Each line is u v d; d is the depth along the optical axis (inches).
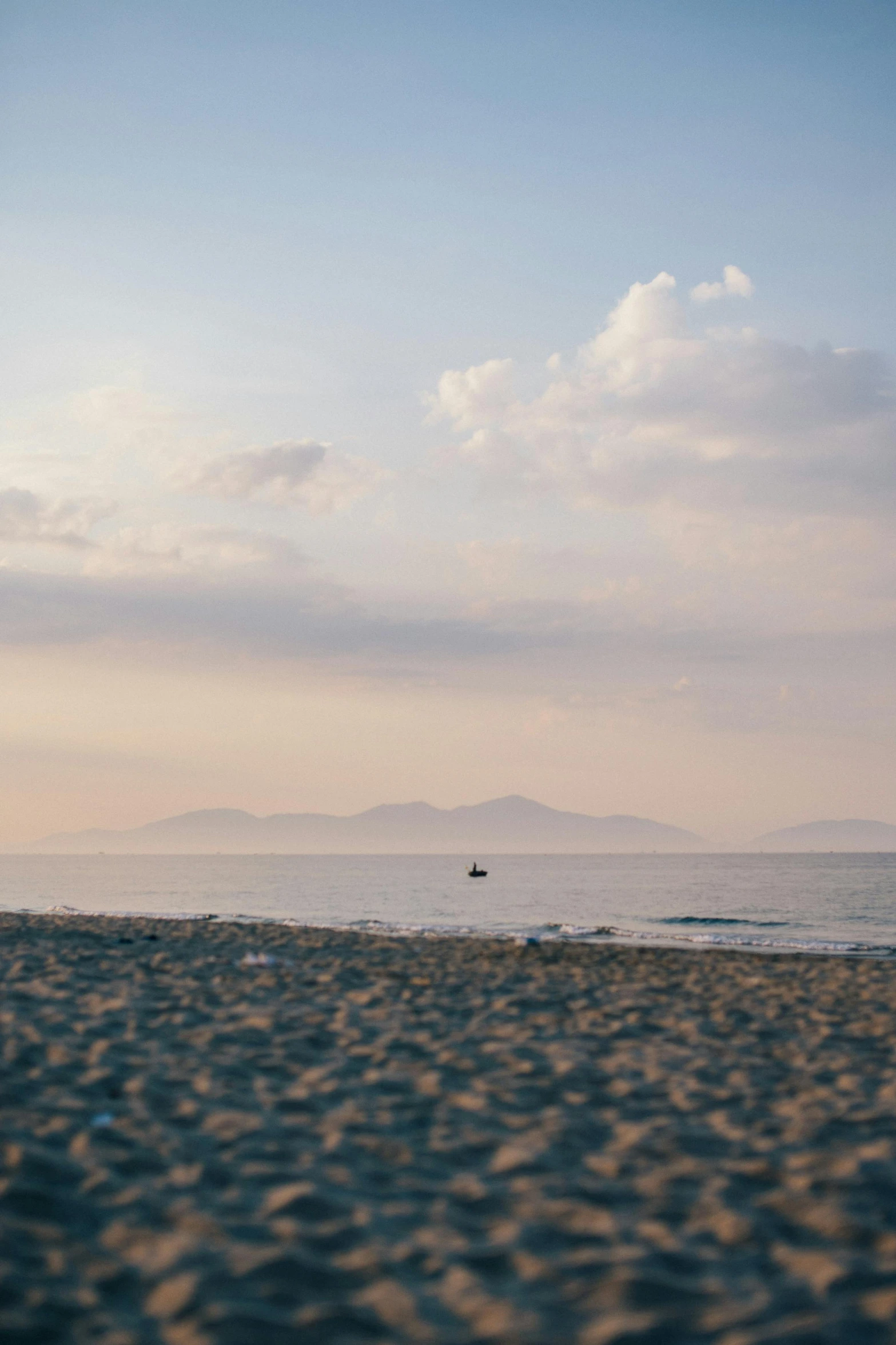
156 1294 175.3
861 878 3511.3
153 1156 245.8
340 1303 172.9
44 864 6609.3
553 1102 300.5
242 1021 412.5
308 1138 262.8
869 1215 213.2
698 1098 305.4
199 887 2573.8
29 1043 354.9
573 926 1146.7
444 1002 470.6
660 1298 177.0
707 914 1571.1
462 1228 206.8
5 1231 197.5
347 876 3636.8
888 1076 337.4
